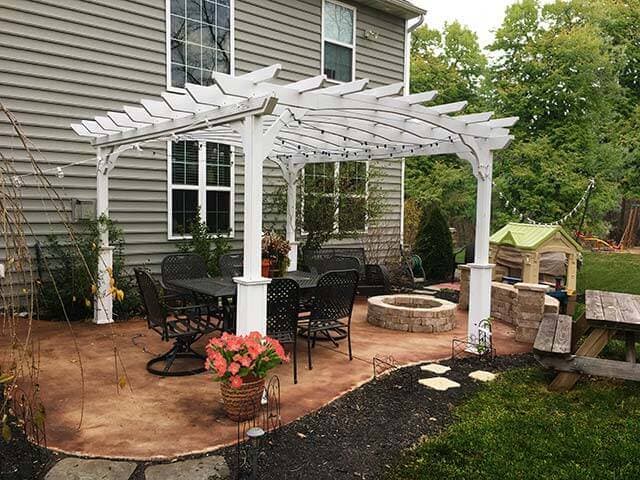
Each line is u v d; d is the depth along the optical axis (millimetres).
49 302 5918
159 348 5004
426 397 3840
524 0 15570
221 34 7742
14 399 3039
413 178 19156
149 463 2758
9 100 5895
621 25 17109
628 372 3887
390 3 9648
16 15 5883
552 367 4016
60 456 2818
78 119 6426
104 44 6566
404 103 4480
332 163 9203
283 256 5223
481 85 19156
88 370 4305
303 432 3184
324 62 9172
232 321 4797
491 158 5148
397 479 2664
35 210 6121
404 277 9570
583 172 14633
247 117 3729
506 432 3229
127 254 6949
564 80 14312
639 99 17219
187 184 7590
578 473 2738
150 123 4996
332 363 4652
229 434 3127
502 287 6664
